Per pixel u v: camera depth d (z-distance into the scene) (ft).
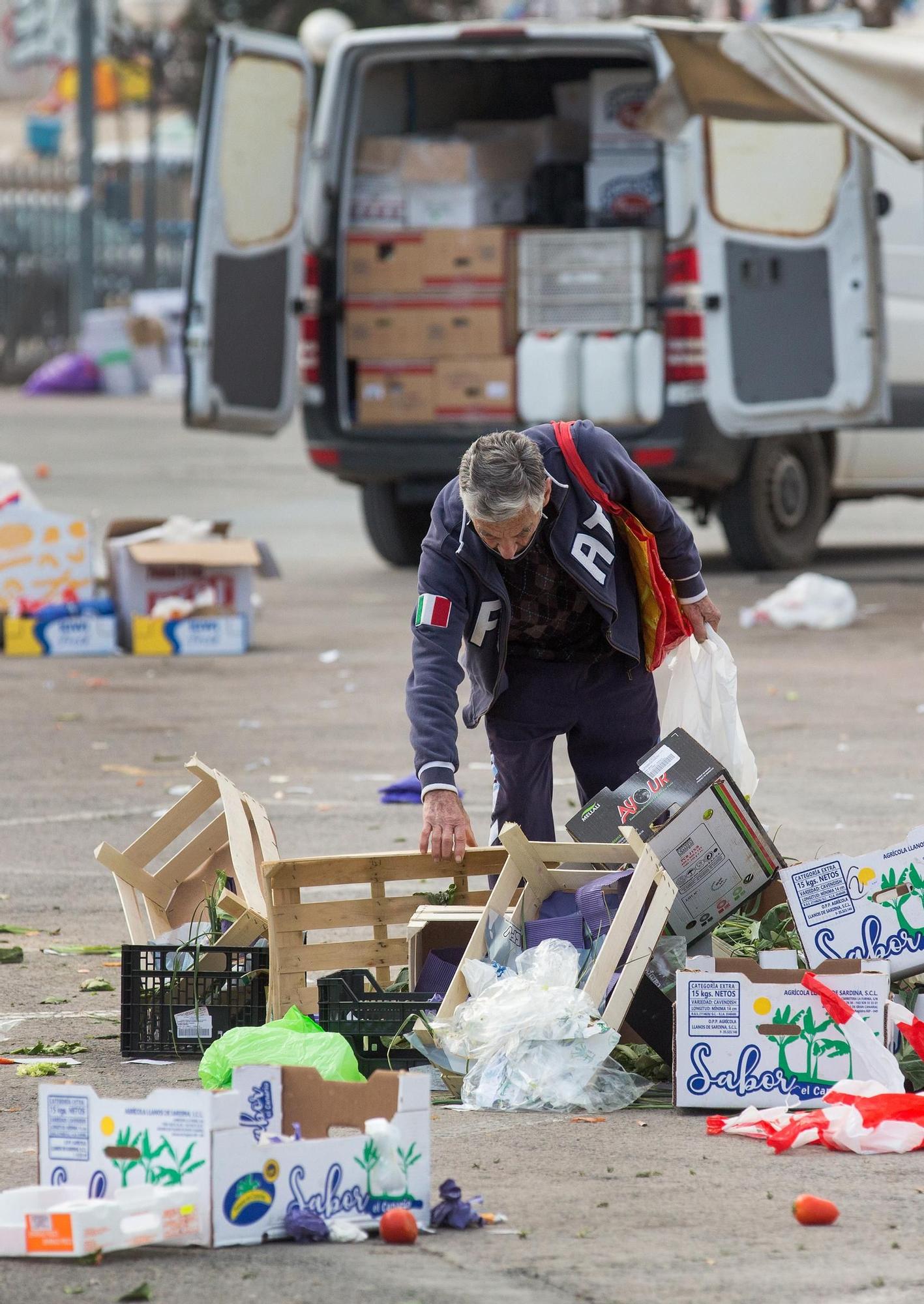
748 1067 43.04
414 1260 34.12
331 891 64.39
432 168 137.90
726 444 134.00
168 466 240.32
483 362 135.03
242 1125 36.17
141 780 82.94
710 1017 43.19
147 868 68.03
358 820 74.02
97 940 58.65
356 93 137.90
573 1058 43.73
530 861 47.29
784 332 132.67
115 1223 34.14
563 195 141.38
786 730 91.61
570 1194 37.55
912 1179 38.32
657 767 48.47
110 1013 51.37
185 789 81.10
